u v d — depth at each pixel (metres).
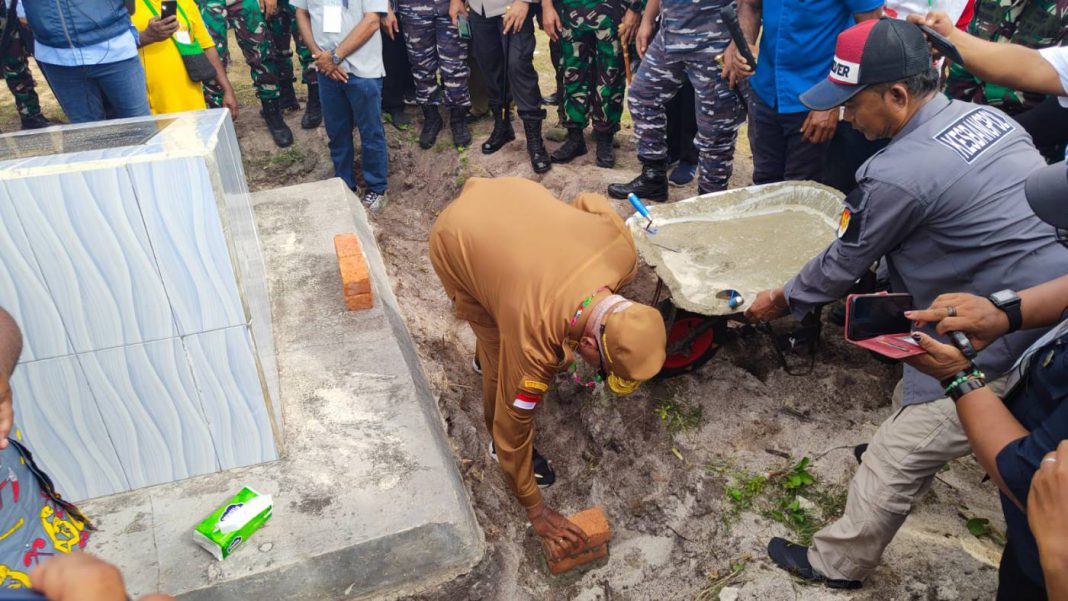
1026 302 2.04
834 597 2.74
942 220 2.50
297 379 3.45
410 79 6.82
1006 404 1.97
